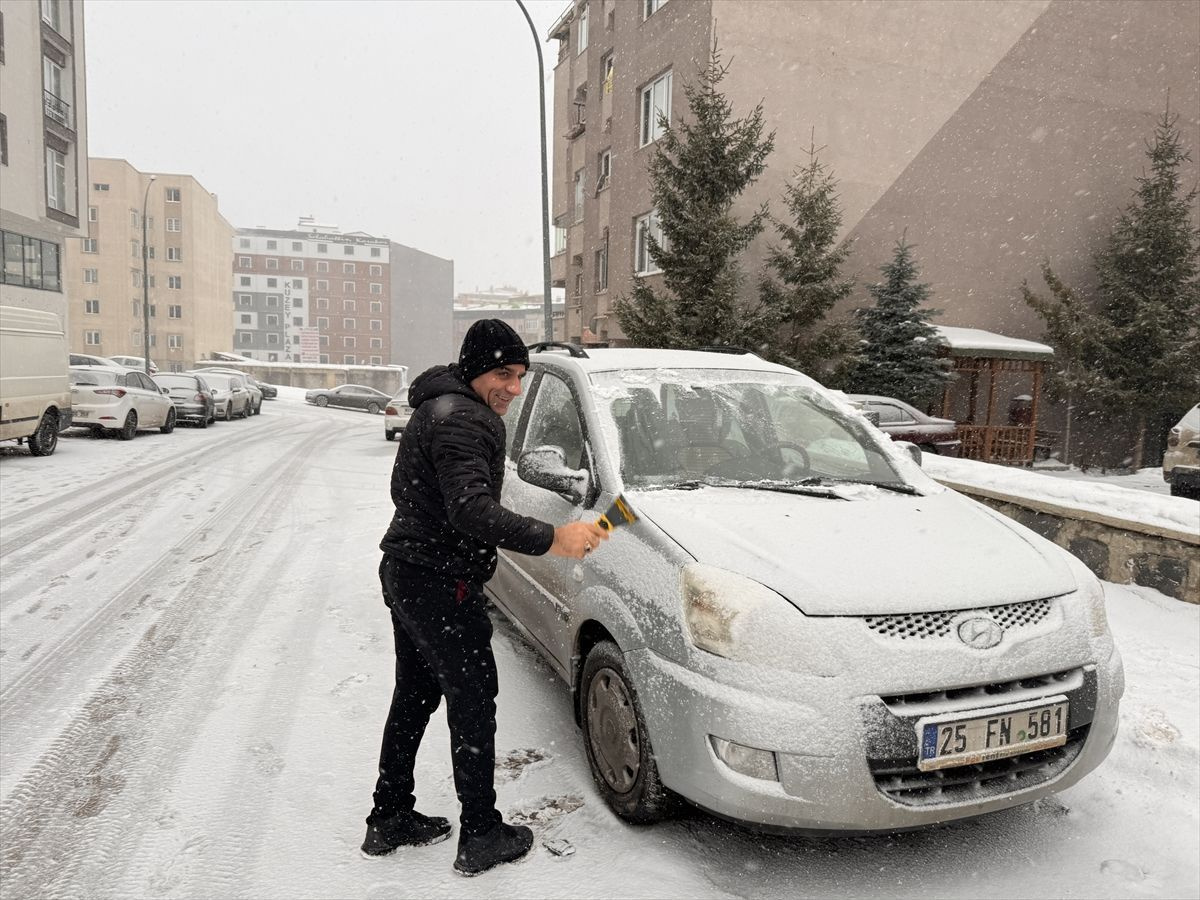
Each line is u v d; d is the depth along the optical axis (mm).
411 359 128875
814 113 18141
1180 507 5168
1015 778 2365
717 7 17250
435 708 2598
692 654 2365
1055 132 20266
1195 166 21688
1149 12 20812
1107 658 2531
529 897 2338
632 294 17141
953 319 19781
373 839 2541
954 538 2717
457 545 2355
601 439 3205
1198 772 3047
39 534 7242
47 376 12922
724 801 2254
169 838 2602
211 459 13547
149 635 4531
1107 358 19031
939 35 18969
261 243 116312
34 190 27328
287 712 3529
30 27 27109
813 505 2932
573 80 27766
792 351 16188
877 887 2412
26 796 2840
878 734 2180
